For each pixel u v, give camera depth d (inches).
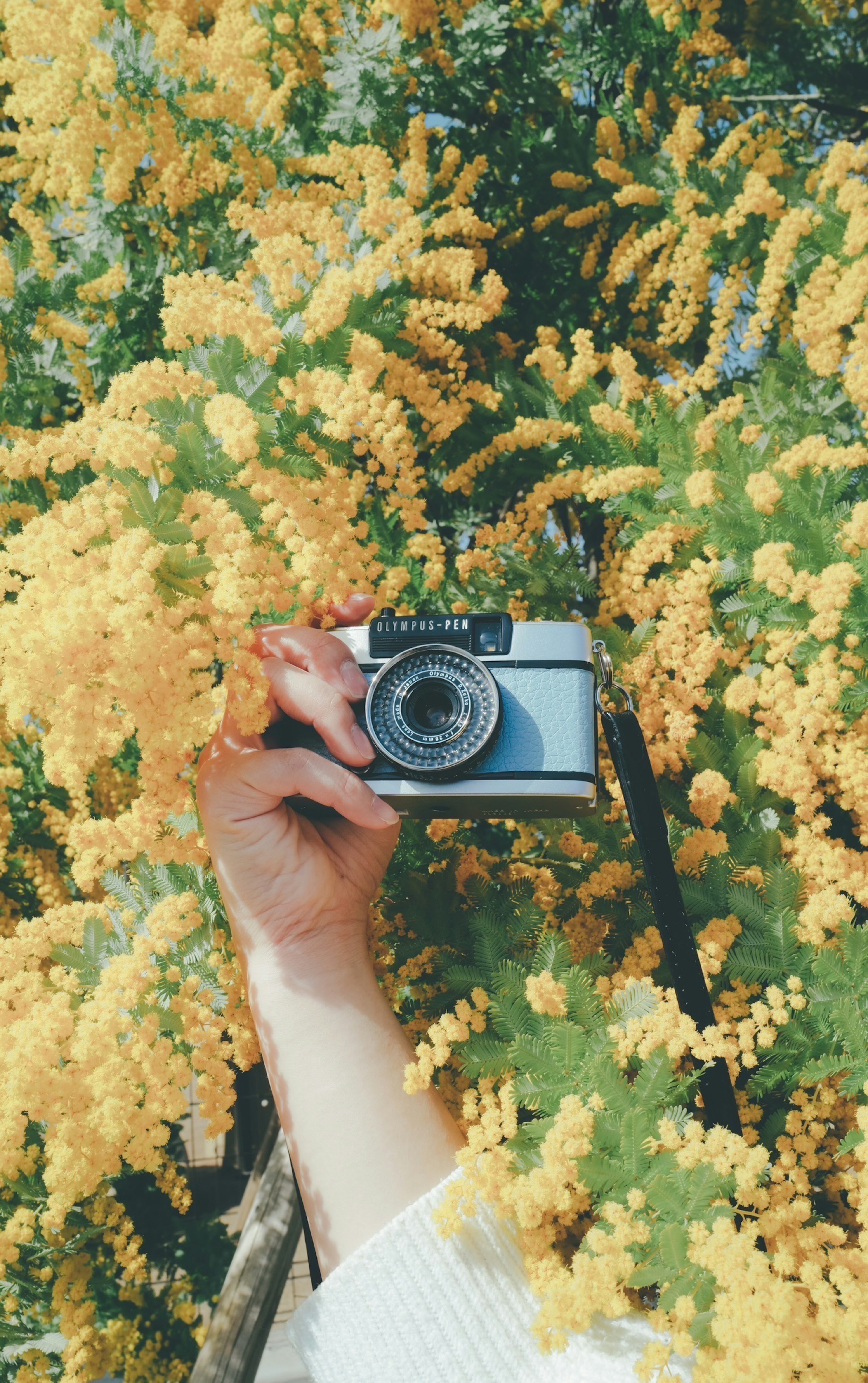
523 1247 13.0
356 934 14.3
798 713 15.5
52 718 13.6
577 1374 12.4
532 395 18.8
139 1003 15.1
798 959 14.5
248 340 15.6
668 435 17.5
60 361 19.7
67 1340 17.8
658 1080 13.2
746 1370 11.6
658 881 14.2
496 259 21.1
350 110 19.5
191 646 13.9
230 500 14.9
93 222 19.8
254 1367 20.3
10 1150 14.2
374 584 17.8
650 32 21.2
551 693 15.2
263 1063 16.3
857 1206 14.2
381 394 16.5
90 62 18.0
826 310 17.2
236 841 14.1
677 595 16.8
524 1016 14.0
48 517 14.2
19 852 19.6
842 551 15.7
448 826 16.8
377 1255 12.6
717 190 19.0
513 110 20.9
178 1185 16.9
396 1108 13.3
